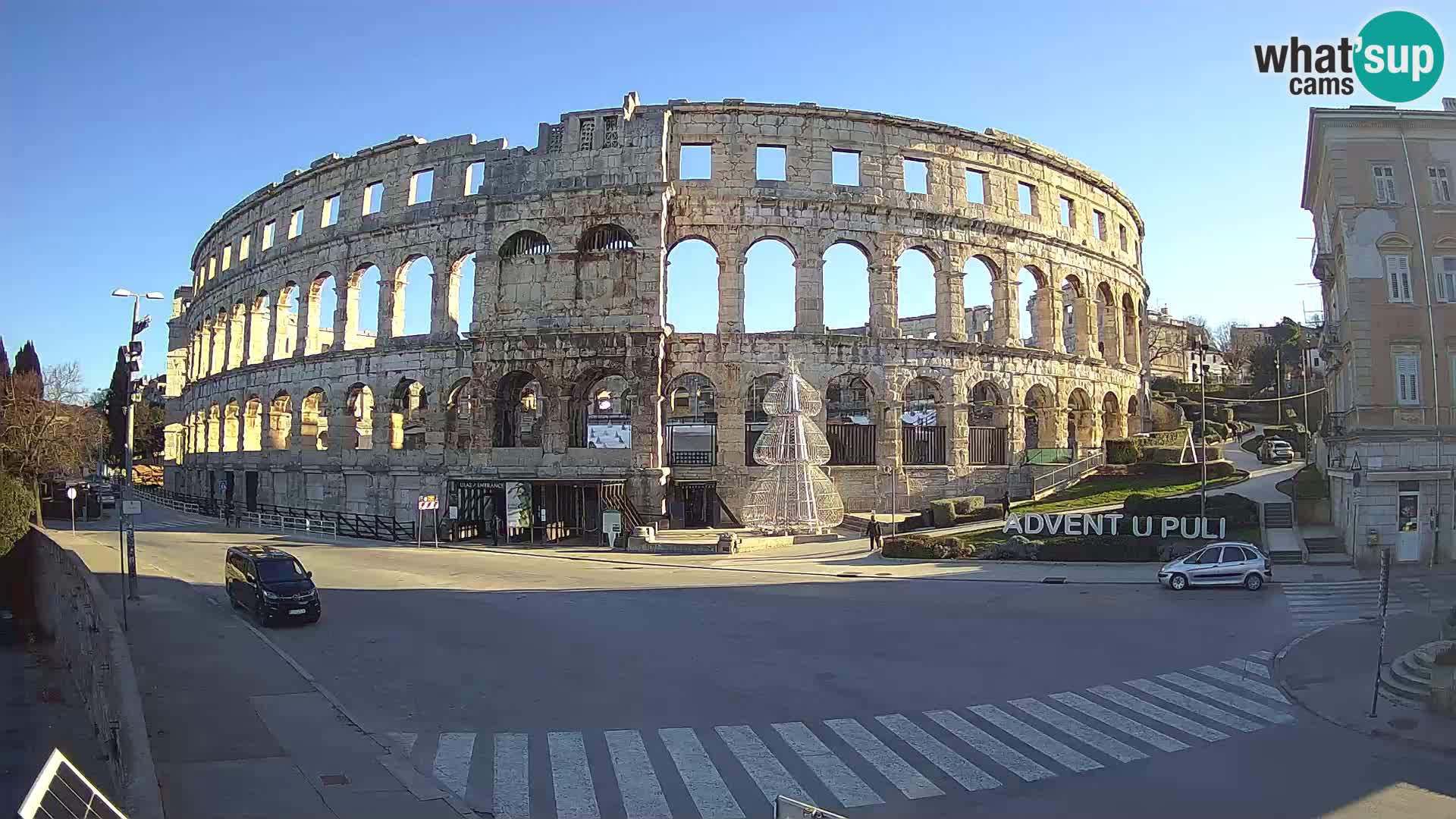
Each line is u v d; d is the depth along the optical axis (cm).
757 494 5775
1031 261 7050
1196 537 4847
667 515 6028
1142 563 4594
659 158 6153
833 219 6412
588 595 3697
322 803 1459
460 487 6216
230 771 1603
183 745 1747
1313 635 2856
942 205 6650
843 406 8531
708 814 1452
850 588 3869
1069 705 2072
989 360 6712
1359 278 4681
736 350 6234
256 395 7888
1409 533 4447
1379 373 4600
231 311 8562
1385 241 4688
